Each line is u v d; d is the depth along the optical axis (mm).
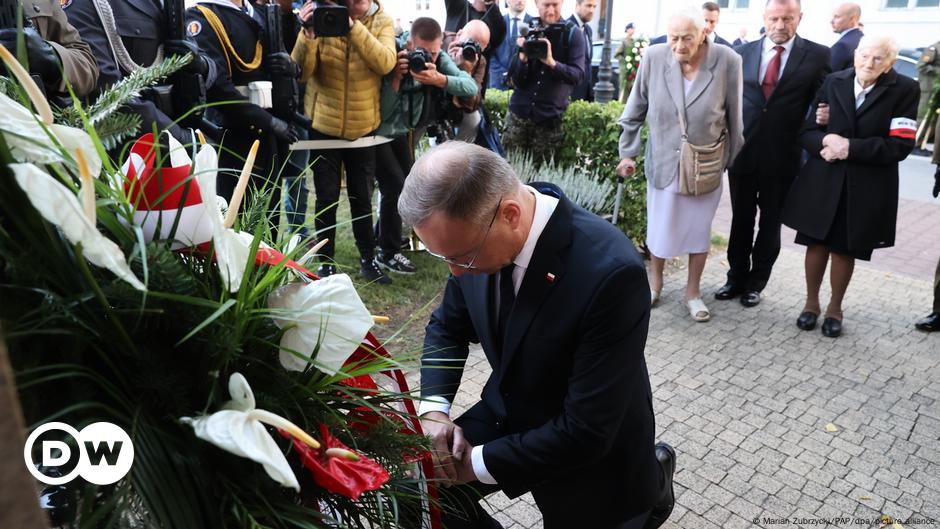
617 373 1464
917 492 2582
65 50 1933
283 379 949
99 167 783
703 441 2877
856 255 3738
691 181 3830
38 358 759
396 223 4406
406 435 1110
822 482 2629
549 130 5270
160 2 2516
